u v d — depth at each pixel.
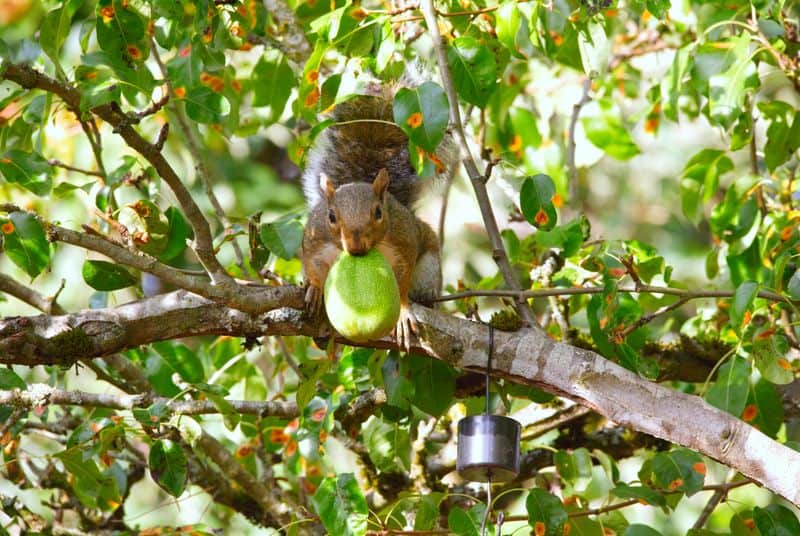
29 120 9.35
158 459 8.56
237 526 12.57
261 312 8.11
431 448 11.70
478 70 8.68
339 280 7.62
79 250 15.80
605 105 13.19
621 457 11.33
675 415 8.09
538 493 8.20
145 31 9.02
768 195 12.23
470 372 9.13
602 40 9.27
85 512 11.19
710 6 11.74
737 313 8.06
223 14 9.88
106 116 7.95
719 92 9.39
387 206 9.49
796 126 10.49
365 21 9.00
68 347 8.02
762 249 10.38
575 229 9.55
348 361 9.79
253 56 14.00
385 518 8.97
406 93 7.82
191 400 9.91
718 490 9.66
